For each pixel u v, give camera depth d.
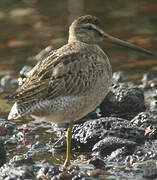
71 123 12.91
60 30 24.20
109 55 21.80
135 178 11.54
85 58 12.80
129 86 16.69
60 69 12.48
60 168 12.12
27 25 25.02
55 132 14.91
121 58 21.41
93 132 13.73
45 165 12.51
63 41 22.86
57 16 25.80
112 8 26.58
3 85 19.25
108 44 23.19
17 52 22.23
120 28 23.97
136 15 25.52
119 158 12.65
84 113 12.88
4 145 13.98
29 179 11.48
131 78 19.33
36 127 15.39
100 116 16.11
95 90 12.77
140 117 14.98
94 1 27.66
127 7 26.67
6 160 12.93
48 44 22.66
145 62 20.94
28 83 12.43
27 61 21.23
